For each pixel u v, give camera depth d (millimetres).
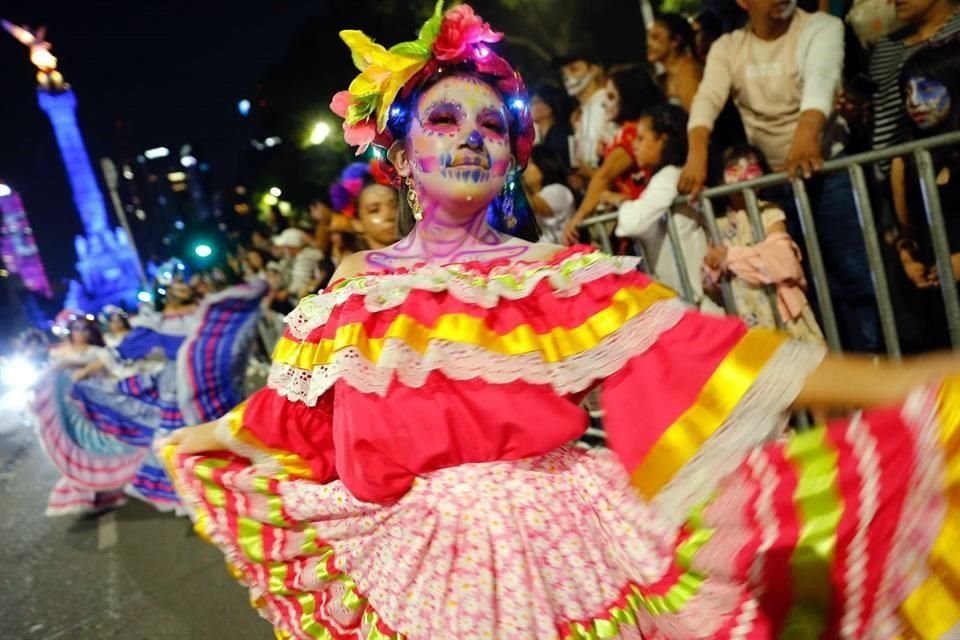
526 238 1922
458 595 1508
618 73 4078
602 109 4465
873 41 3100
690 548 1430
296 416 1854
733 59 3336
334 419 1628
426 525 1558
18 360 15547
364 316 1583
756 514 1391
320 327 1699
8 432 11922
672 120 3645
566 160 5051
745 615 1404
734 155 3287
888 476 1312
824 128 3133
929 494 1282
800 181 2951
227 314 4535
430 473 1563
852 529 1344
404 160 1803
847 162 2799
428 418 1492
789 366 1339
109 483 5285
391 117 1741
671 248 3543
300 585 1881
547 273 1536
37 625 3834
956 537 1268
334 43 17031
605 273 1522
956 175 2709
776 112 3230
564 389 1473
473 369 1478
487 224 1773
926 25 2836
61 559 4746
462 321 1504
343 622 1797
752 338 1387
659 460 1407
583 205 4066
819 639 1380
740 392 1357
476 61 1696
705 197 3277
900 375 1296
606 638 1504
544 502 1531
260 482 1911
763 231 3143
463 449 1515
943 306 2904
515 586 1482
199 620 3521
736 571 1401
